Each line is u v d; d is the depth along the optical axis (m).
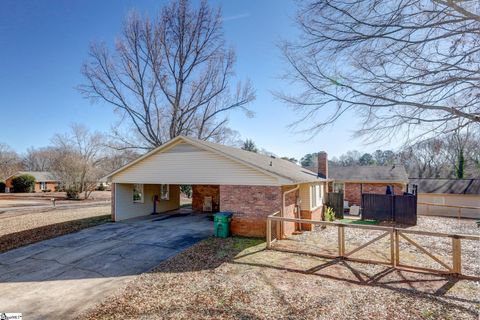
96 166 32.12
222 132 26.28
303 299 5.20
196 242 9.73
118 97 23.97
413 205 15.68
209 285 5.90
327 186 19.88
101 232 11.52
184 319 4.52
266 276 6.39
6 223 14.36
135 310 4.88
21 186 42.22
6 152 57.50
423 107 4.65
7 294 5.71
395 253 7.38
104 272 6.91
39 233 11.55
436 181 23.64
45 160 64.06
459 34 4.27
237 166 10.84
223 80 24.44
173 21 22.94
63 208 21.70
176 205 19.52
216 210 18.02
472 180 22.42
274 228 10.20
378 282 6.04
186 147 11.99
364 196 17.02
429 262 7.49
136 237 10.56
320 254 8.07
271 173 10.01
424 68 4.57
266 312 4.71
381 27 4.54
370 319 4.46
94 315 4.76
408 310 4.75
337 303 5.03
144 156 12.74
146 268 7.14
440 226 15.02
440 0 4.09
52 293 5.71
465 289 5.62
